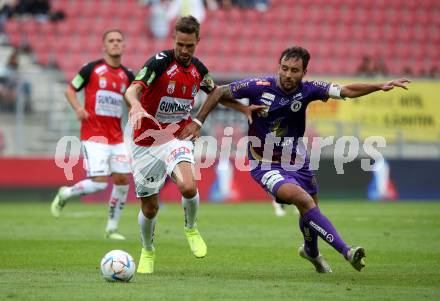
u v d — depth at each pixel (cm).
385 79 8269
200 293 2461
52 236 4447
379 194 7838
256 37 9656
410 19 10081
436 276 2969
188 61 2939
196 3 9469
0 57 8956
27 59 8931
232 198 7569
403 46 9931
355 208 6719
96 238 4372
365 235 4588
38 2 9300
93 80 4481
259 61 9525
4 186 7256
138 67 9094
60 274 2925
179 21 2853
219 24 9631
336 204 7219
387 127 8056
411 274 3027
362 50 9831
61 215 5866
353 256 2669
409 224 5278
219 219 5625
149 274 2983
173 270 3128
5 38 9106
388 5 10112
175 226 5069
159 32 9356
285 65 2861
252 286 2634
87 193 4581
